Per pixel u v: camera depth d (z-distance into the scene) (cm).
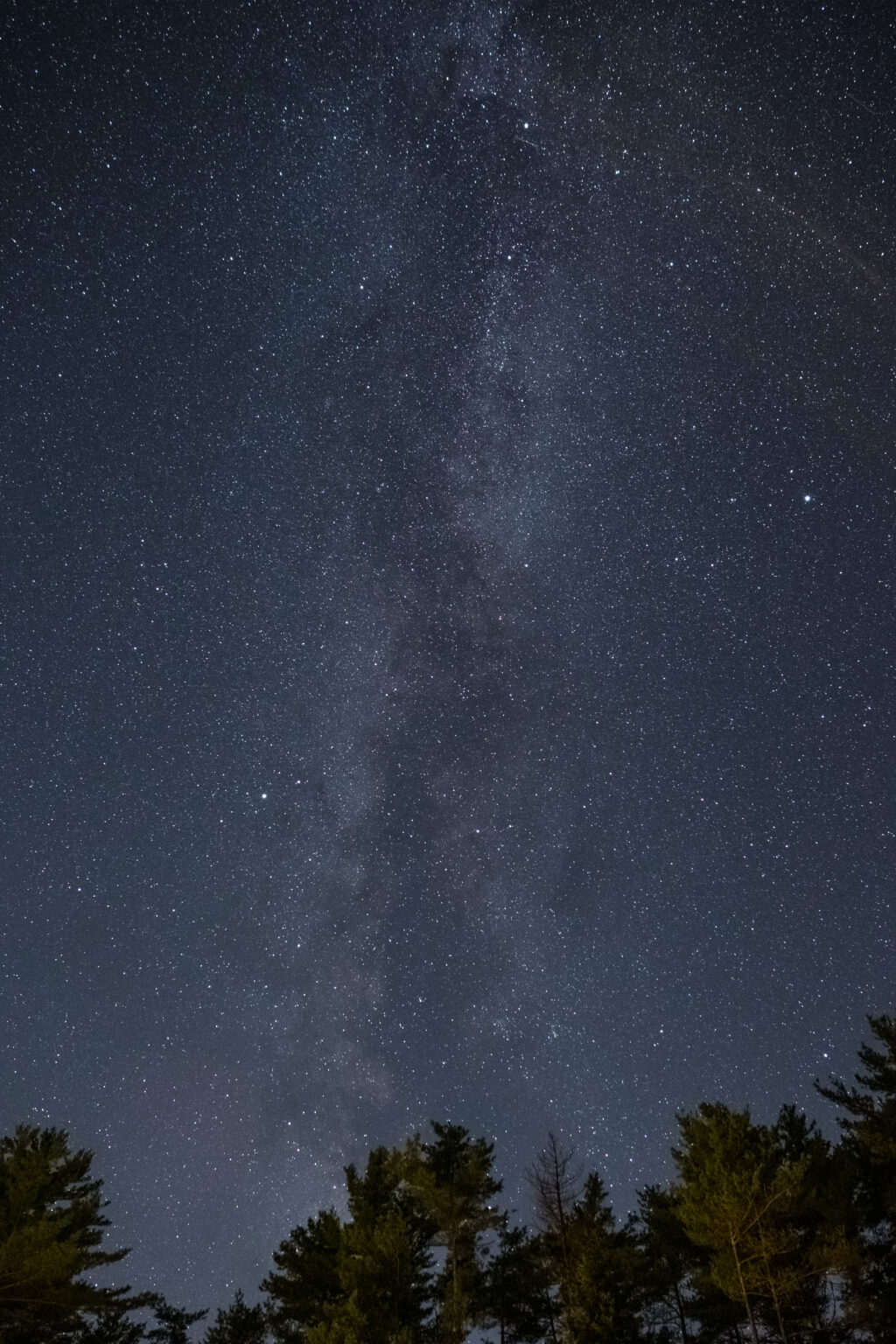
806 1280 1877
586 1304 1878
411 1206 2208
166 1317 2428
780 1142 2086
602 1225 2178
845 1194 1962
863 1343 1852
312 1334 1794
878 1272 1930
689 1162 2020
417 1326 1950
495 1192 2255
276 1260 2198
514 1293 2127
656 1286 2178
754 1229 1827
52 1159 2181
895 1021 2188
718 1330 2047
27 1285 1861
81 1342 2238
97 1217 2238
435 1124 2364
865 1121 2106
